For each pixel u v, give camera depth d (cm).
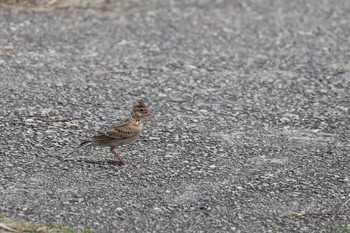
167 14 2752
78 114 1914
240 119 1928
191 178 1591
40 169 1598
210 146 1755
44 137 1762
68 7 2714
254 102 2045
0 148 1691
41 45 2383
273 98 2078
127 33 2541
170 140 1777
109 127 1702
